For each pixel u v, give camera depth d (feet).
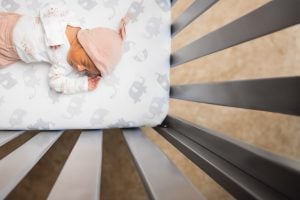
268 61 4.84
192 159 2.98
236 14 4.73
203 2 3.30
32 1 4.51
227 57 4.98
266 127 5.04
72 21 4.42
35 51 4.18
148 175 2.62
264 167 2.00
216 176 2.42
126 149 5.12
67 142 4.88
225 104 2.79
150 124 4.92
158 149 3.56
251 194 1.91
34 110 4.49
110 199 4.86
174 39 4.97
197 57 3.59
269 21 2.08
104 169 4.95
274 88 1.99
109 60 4.35
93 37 4.26
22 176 2.51
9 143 4.56
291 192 1.74
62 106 4.58
